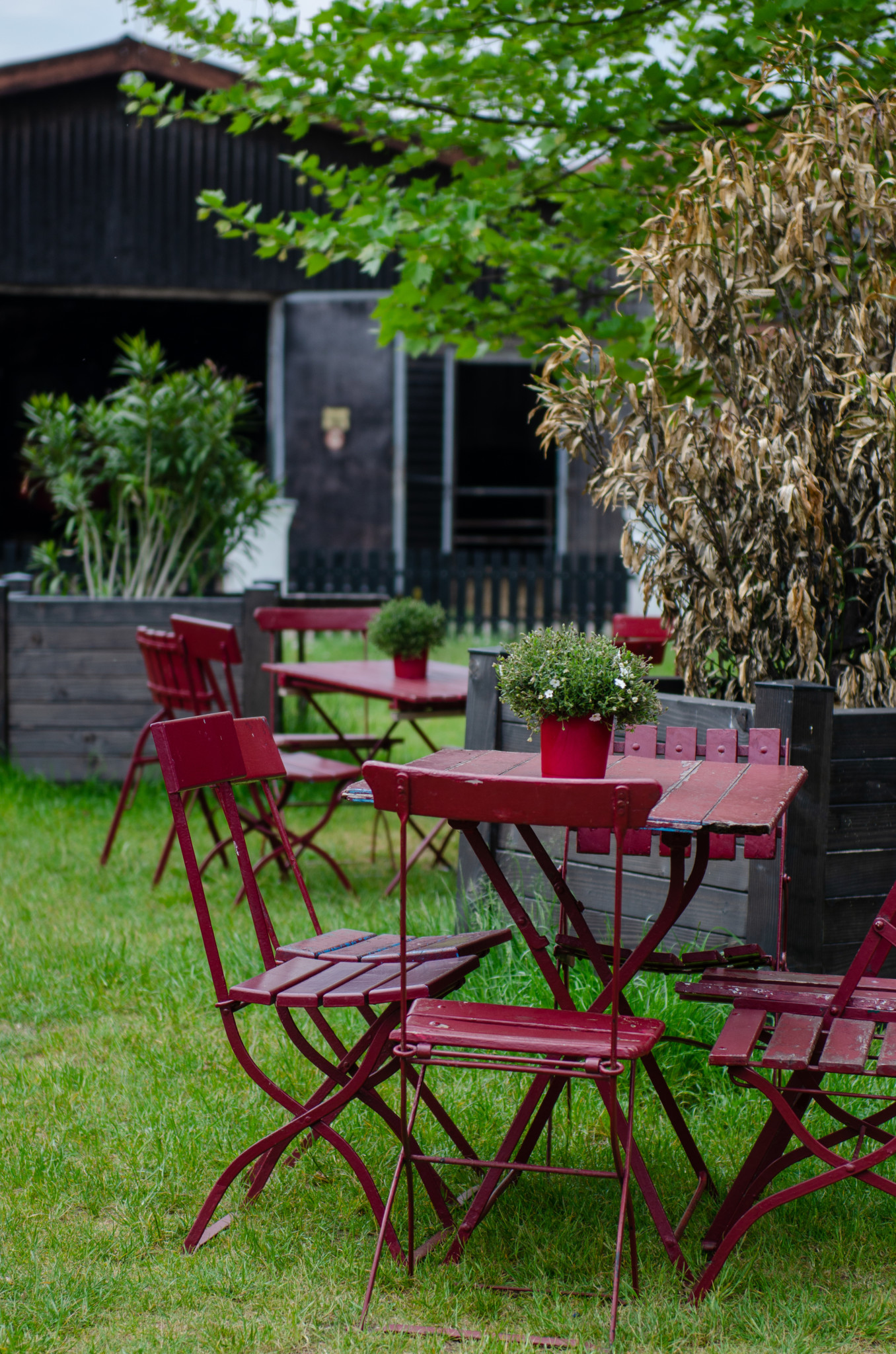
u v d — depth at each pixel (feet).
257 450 63.10
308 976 10.55
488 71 19.99
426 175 51.70
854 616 16.33
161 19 20.06
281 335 55.52
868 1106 12.01
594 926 15.01
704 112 20.03
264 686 26.68
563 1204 10.57
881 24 18.02
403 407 55.72
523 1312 9.16
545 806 8.54
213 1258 9.80
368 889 20.26
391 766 8.88
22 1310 9.09
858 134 15.72
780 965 12.78
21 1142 11.60
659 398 15.70
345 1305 9.21
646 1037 9.06
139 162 53.78
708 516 15.64
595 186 21.07
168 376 30.94
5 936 17.49
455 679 20.80
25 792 26.14
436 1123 11.90
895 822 14.07
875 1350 8.71
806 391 15.46
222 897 19.70
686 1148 10.62
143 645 20.89
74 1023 14.70
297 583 52.65
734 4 19.12
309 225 20.44
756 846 12.05
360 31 19.77
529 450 81.76
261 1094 12.56
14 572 49.03
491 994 14.32
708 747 12.61
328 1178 11.04
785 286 16.17
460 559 52.54
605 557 52.85
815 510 14.48
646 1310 9.03
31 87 52.37
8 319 69.31
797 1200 10.61
